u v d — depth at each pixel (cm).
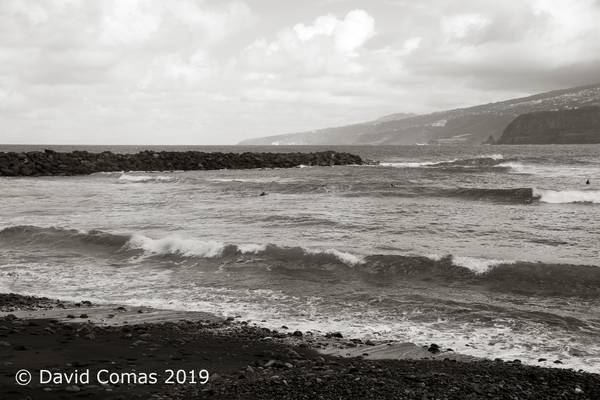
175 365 800
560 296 1216
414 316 1105
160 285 1370
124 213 2641
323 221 2275
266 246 1616
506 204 2980
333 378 748
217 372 774
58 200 3266
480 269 1373
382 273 1419
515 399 687
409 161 9344
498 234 1978
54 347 872
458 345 942
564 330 1011
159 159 7038
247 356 862
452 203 3014
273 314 1131
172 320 1082
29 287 1370
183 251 1673
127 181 4862
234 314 1131
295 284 1352
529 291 1252
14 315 1095
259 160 7375
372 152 15375
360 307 1171
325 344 941
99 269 1546
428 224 2212
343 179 4938
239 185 4147
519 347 932
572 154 11475
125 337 950
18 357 810
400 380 750
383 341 962
